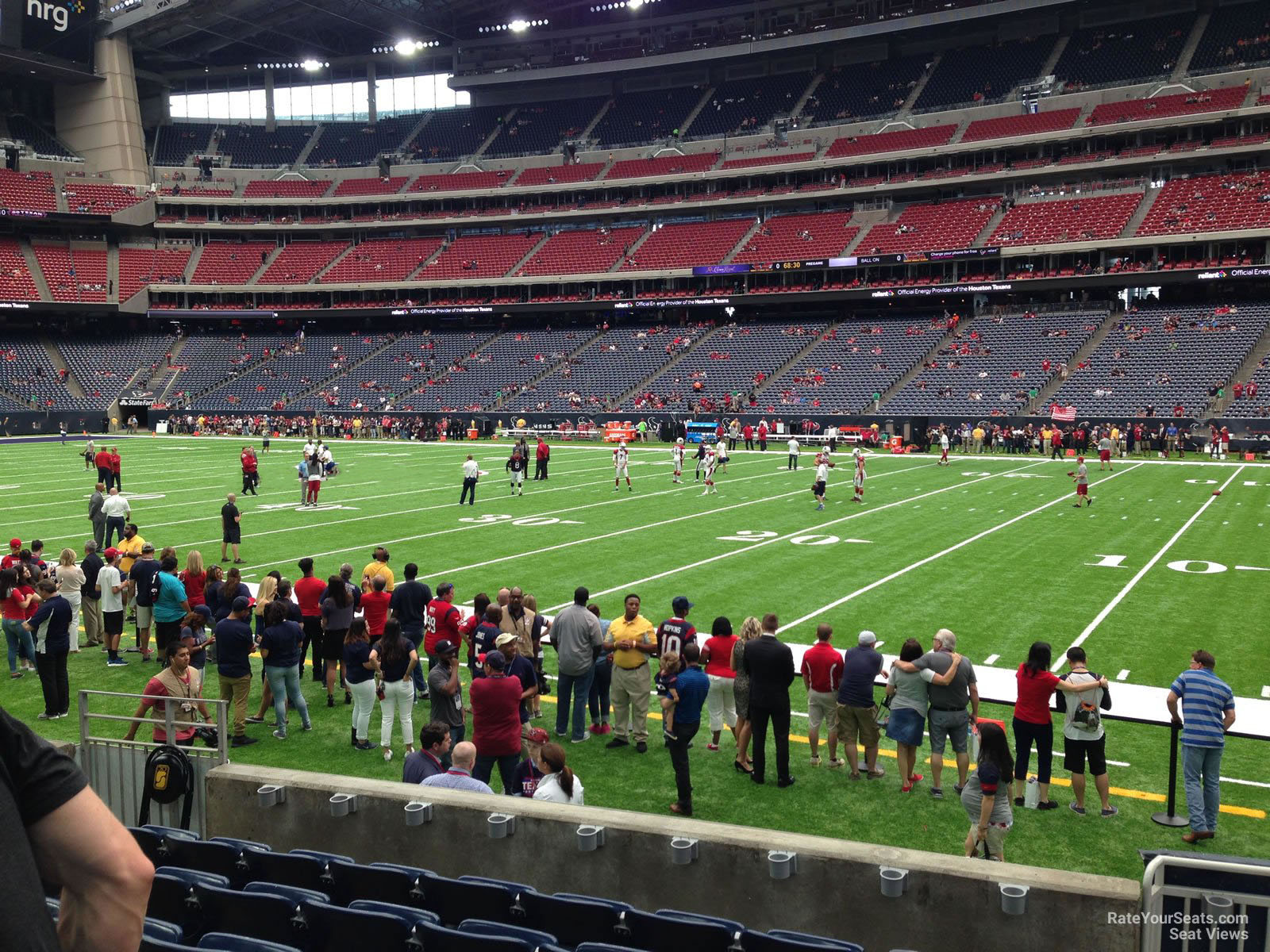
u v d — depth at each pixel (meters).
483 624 11.52
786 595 18.16
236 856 6.57
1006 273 61.38
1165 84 61.28
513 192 75.31
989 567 20.56
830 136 70.50
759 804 9.62
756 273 66.56
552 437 61.91
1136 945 5.50
